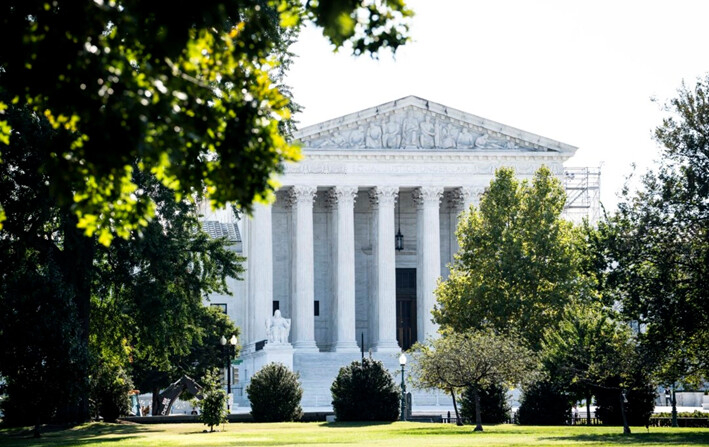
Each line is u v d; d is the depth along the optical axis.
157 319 67.88
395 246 127.44
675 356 55.53
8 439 54.50
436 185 124.44
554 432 57.06
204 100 16.88
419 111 125.31
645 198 53.91
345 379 74.25
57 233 69.44
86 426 65.62
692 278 52.12
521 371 64.19
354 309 123.19
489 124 125.19
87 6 16.27
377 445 44.62
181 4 16.27
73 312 57.16
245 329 128.62
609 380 59.78
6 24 16.62
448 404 102.19
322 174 122.94
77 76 15.81
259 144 17.38
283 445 45.94
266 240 121.31
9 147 52.66
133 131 15.48
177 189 18.80
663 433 55.31
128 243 64.44
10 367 55.03
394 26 17.81
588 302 87.12
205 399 62.06
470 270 92.06
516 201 92.31
